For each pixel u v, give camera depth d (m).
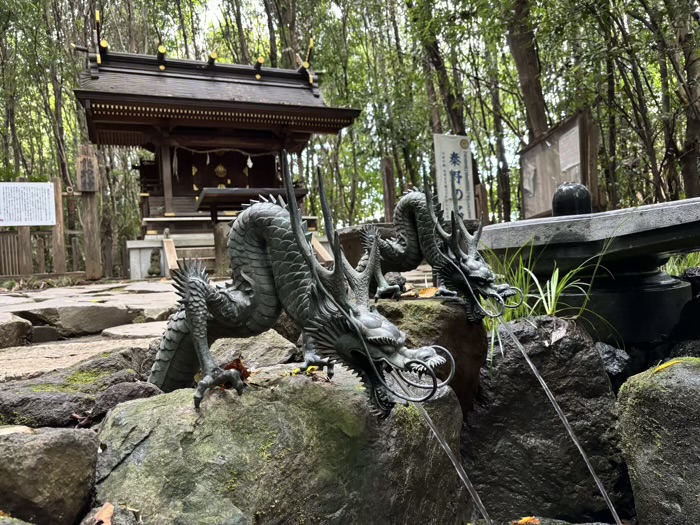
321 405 2.36
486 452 3.72
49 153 23.39
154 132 15.04
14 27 16.48
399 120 17.02
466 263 3.53
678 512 2.79
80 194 12.84
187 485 1.99
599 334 4.82
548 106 13.15
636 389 3.06
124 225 23.22
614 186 10.20
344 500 2.19
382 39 18.86
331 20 19.88
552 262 4.92
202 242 14.25
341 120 15.47
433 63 13.95
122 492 1.97
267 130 16.33
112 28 22.53
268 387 2.41
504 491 3.66
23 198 12.31
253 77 16.12
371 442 2.34
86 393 2.89
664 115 9.23
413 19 12.09
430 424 2.49
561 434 3.73
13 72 16.80
